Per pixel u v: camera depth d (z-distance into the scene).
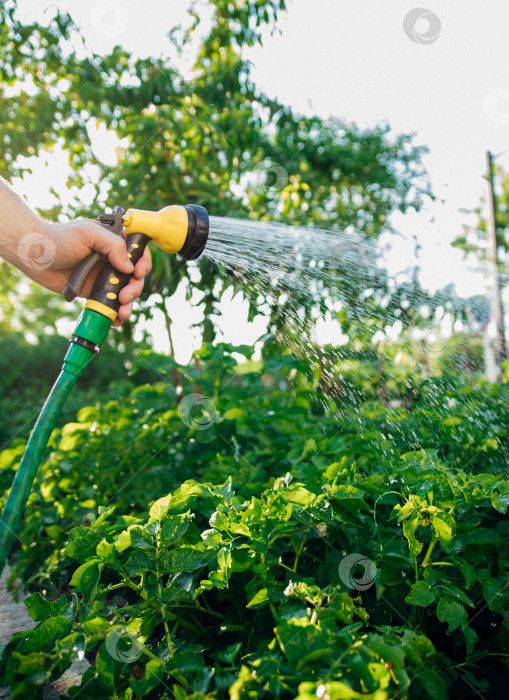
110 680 1.03
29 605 1.16
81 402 4.68
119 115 3.38
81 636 1.04
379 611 1.25
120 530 1.33
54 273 1.48
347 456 1.69
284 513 1.22
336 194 4.57
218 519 1.20
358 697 0.79
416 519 1.15
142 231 1.38
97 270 1.34
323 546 1.50
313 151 4.63
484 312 2.05
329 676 0.86
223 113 3.46
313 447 1.75
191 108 3.34
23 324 12.54
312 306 1.66
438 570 1.26
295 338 1.79
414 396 1.89
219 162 3.46
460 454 1.68
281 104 3.66
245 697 0.90
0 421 4.92
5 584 2.10
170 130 3.08
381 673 0.84
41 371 9.27
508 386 1.89
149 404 2.46
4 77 3.16
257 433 2.17
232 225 1.56
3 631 1.63
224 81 3.35
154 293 3.11
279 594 1.15
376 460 1.62
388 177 4.33
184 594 1.13
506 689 1.20
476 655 1.21
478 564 1.29
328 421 2.34
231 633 1.39
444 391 1.86
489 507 1.37
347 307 1.72
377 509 1.45
